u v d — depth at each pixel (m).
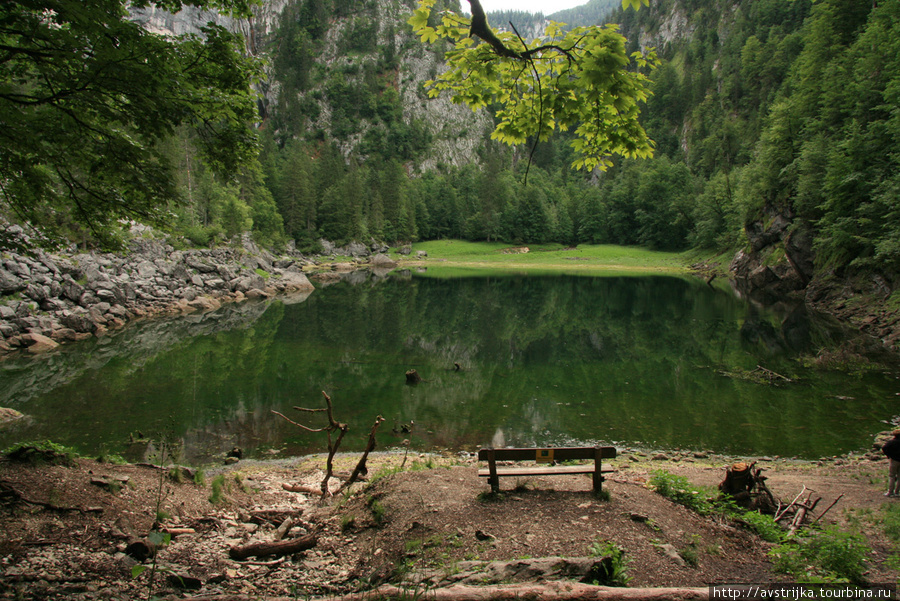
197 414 13.70
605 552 4.65
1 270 23.48
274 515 6.64
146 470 7.21
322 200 101.19
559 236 106.81
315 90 185.75
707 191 74.69
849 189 31.83
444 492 6.23
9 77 6.03
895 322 23.50
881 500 7.83
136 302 32.03
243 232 62.88
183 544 5.23
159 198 6.97
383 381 17.36
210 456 10.89
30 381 17.02
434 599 3.63
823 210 37.66
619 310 35.34
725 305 36.44
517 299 42.28
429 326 28.97
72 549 4.67
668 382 17.08
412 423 12.52
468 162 183.50
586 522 5.41
